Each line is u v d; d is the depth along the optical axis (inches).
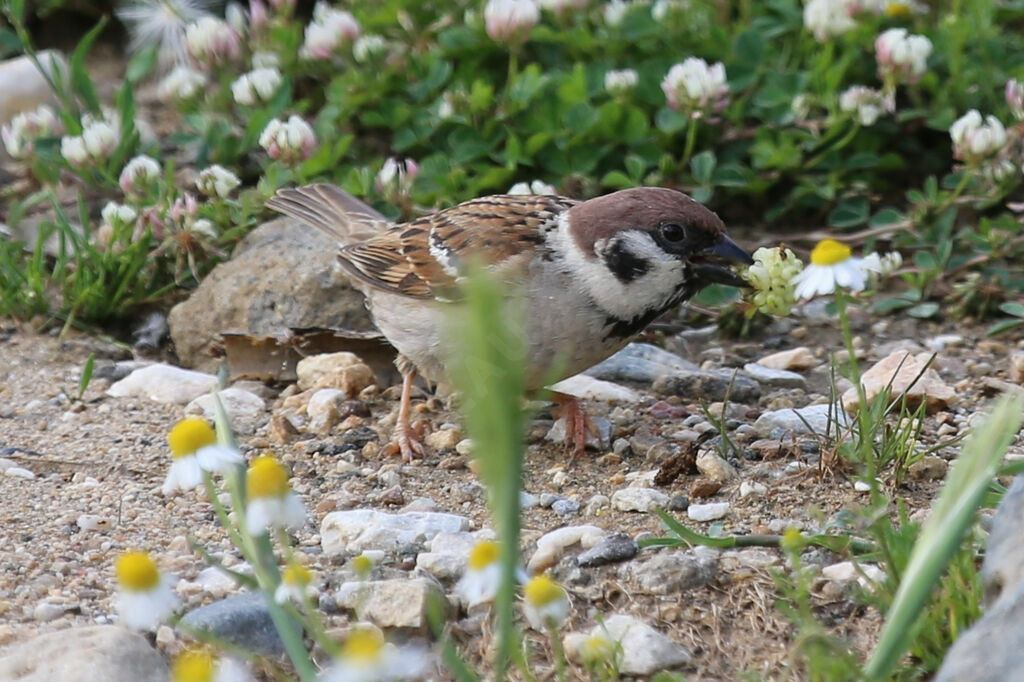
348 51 534.0
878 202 524.4
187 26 583.2
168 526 321.4
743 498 327.9
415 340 381.7
